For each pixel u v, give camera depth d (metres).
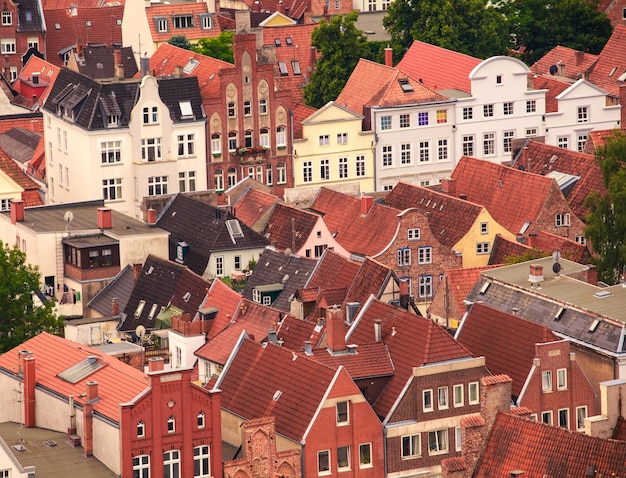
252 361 199.12
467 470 171.88
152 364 192.38
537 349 199.50
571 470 168.12
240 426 195.00
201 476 186.25
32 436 191.88
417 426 194.38
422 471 194.75
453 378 195.88
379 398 196.25
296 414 191.62
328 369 192.38
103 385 190.12
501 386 172.50
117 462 183.50
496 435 172.25
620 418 181.88
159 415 183.75
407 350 197.75
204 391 185.62
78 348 199.75
